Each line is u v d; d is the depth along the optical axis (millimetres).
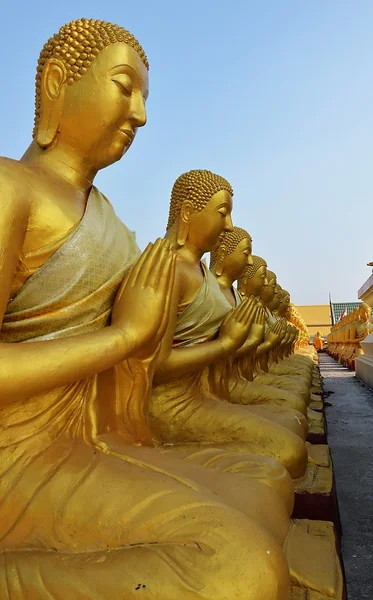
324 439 5738
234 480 2744
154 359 3160
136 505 2189
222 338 4660
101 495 2252
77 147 2996
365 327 16984
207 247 5227
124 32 3068
